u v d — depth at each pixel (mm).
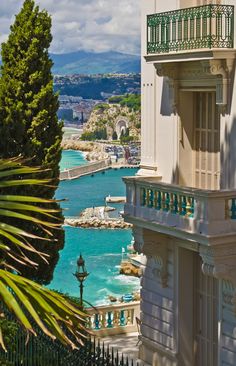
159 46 18344
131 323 23906
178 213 17250
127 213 19312
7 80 23578
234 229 16250
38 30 23484
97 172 150875
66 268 56500
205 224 16078
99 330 23391
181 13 17578
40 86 23641
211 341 19062
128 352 22016
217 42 16641
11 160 8742
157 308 20344
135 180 18875
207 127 18734
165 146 19703
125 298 42250
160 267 19734
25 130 23406
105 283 51156
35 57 23484
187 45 17359
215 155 18453
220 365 17875
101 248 65938
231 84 17047
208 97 18578
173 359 19781
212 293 18844
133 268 53438
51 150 23641
